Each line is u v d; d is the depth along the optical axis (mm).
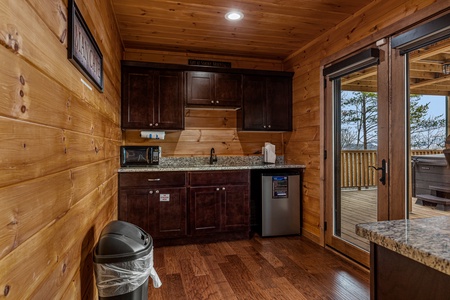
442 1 2010
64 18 1214
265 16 3014
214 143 4195
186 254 3150
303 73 3887
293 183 3787
